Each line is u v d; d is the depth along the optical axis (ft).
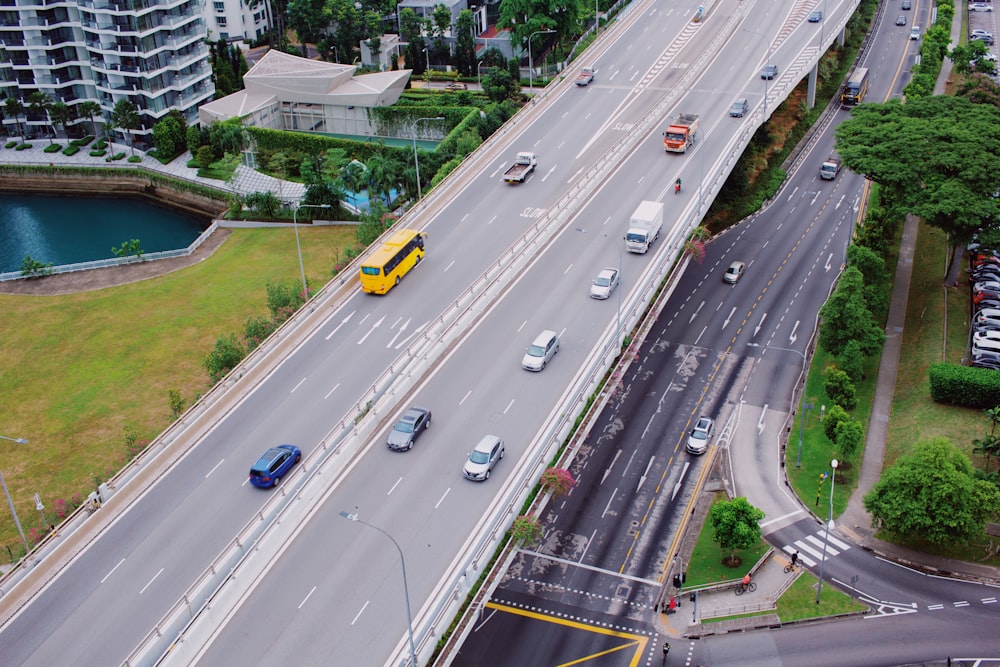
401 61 629.10
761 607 239.91
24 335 372.99
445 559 215.92
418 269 337.11
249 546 224.74
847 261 350.84
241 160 506.48
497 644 231.91
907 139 354.33
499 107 490.90
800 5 560.20
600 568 254.88
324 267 412.77
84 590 215.72
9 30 540.52
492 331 301.84
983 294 344.08
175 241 474.08
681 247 341.00
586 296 316.81
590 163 403.75
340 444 248.32
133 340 365.61
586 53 515.50
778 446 298.97
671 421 311.27
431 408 267.80
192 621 196.54
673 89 464.65
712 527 267.59
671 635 233.76
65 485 290.97
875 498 254.88
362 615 202.08
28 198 531.91
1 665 198.49
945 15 602.85
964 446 280.31
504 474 241.76
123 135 557.74
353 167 453.99
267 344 294.25
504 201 379.76
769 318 362.94
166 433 258.98
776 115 508.12
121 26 513.04
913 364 324.39
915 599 240.53
